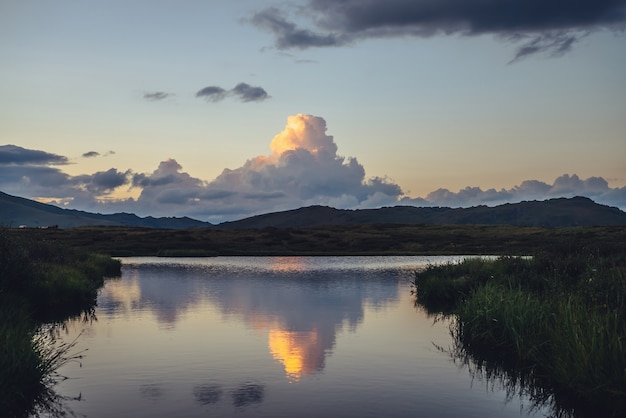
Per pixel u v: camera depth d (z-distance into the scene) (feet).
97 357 47.96
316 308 79.71
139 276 140.67
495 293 59.31
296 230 430.20
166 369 43.91
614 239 316.81
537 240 349.20
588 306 47.16
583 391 35.01
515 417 33.17
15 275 73.46
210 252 277.85
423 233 425.28
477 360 47.24
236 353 49.75
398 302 86.84
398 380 41.09
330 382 40.24
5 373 34.60
